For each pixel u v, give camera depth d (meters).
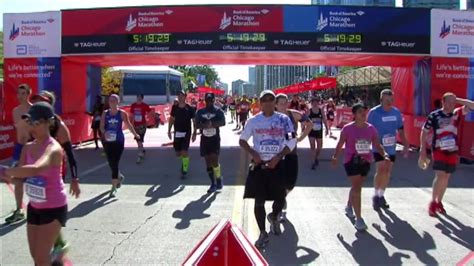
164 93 32.41
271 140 6.34
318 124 12.95
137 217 7.83
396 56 16.95
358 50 16.48
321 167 13.33
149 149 17.58
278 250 6.25
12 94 17.30
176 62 20.12
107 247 6.29
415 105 17.94
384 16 16.53
